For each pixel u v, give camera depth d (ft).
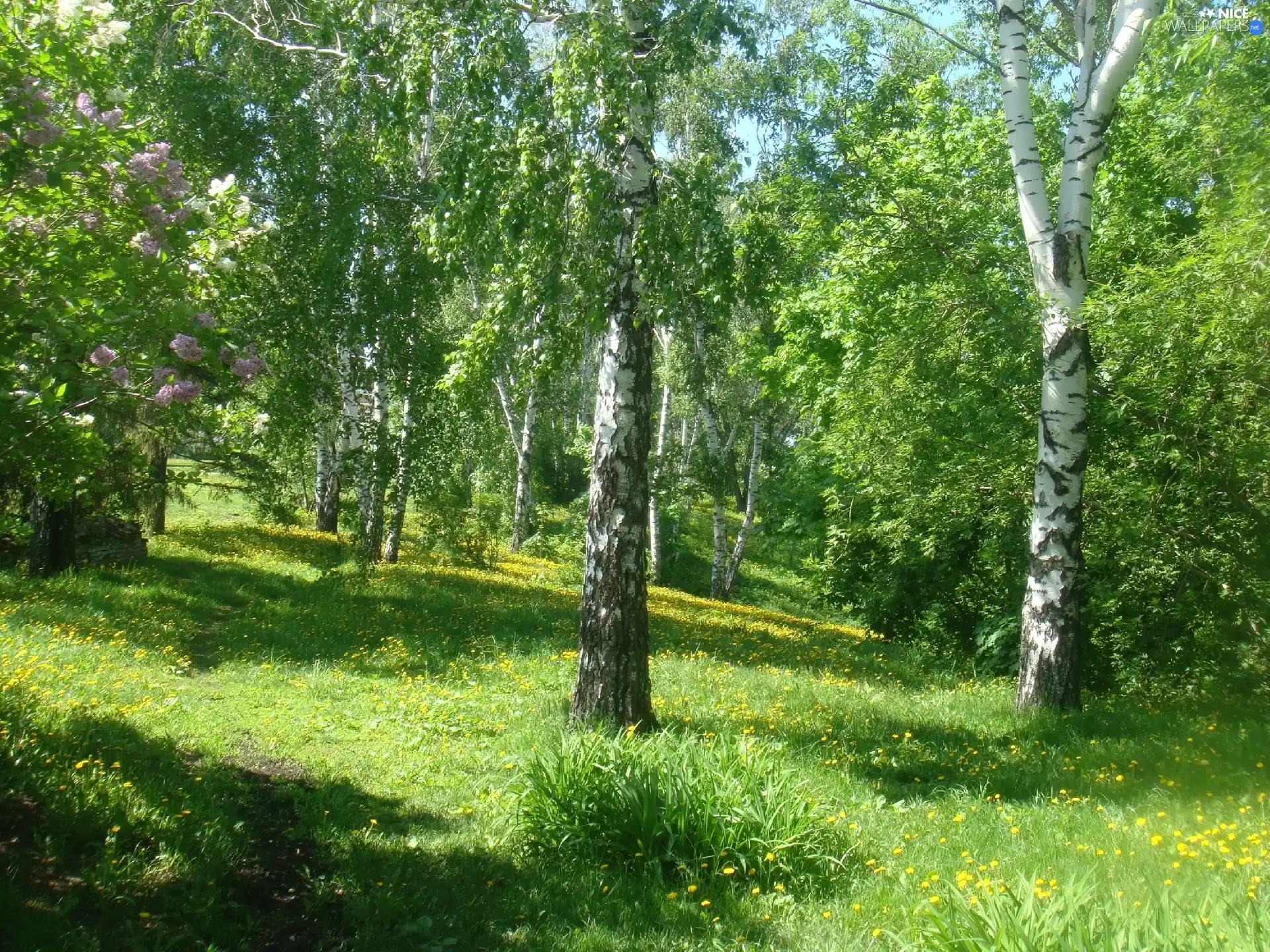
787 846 18.15
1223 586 37.19
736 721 31.04
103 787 18.60
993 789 24.07
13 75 15.70
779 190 42.06
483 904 17.02
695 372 73.26
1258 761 24.68
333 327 54.34
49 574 50.57
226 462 52.80
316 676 36.29
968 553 54.60
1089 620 42.01
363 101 31.73
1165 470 38.83
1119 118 44.60
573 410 149.38
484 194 26.76
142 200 16.57
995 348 41.01
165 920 15.21
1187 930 12.37
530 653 43.19
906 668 48.67
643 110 27.66
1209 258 33.91
